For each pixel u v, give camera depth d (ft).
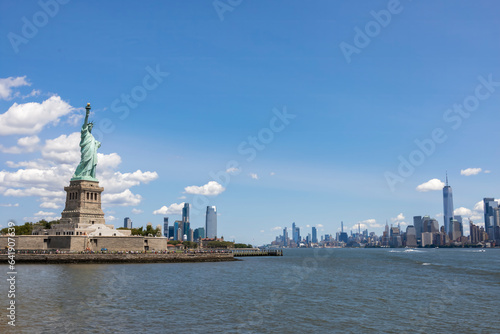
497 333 234.99
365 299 334.03
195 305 296.30
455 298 341.82
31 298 306.96
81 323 238.89
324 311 285.23
